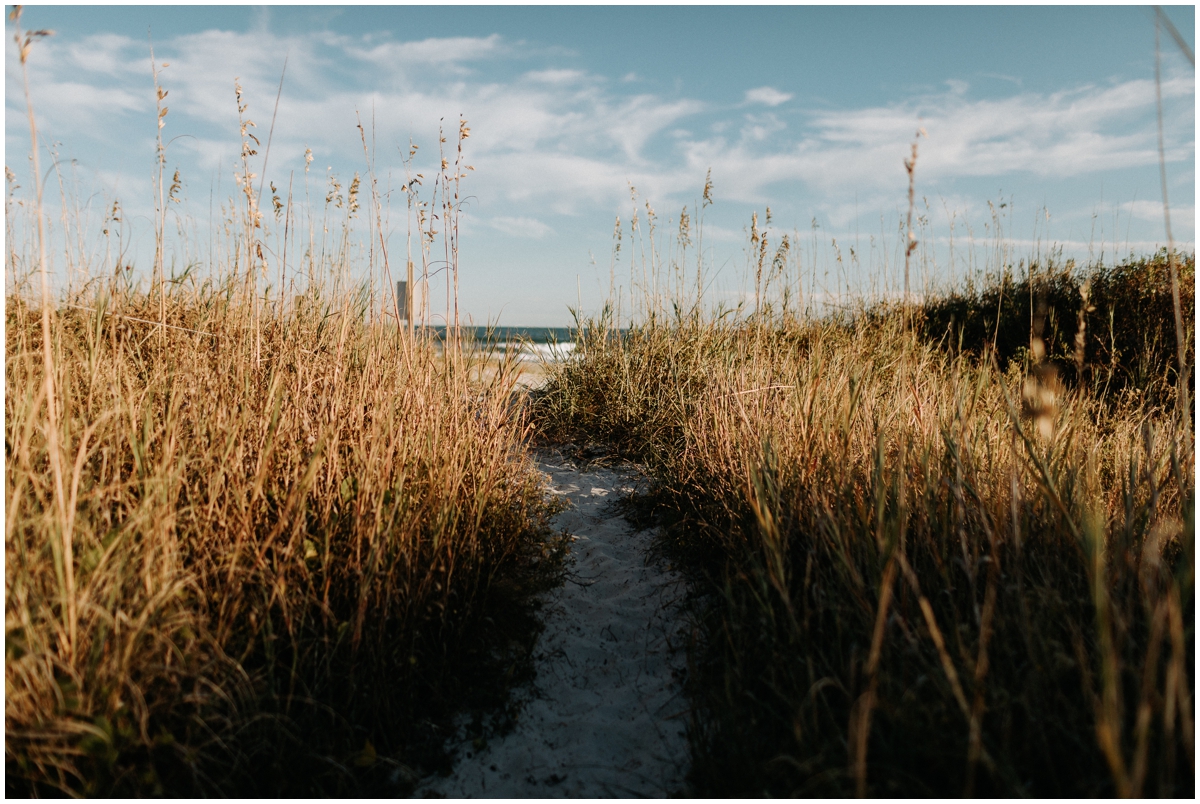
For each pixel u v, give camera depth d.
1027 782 1.67
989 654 2.00
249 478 2.70
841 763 1.82
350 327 4.33
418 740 2.35
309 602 2.42
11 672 1.75
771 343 6.64
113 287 4.03
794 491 2.93
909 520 2.66
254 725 2.06
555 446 5.96
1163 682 1.80
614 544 4.07
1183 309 6.04
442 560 2.79
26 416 2.52
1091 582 2.01
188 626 2.12
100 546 2.05
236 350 3.51
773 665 2.23
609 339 6.82
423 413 3.31
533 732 2.47
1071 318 6.74
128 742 1.84
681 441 5.12
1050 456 2.76
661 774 2.22
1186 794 1.59
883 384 4.95
